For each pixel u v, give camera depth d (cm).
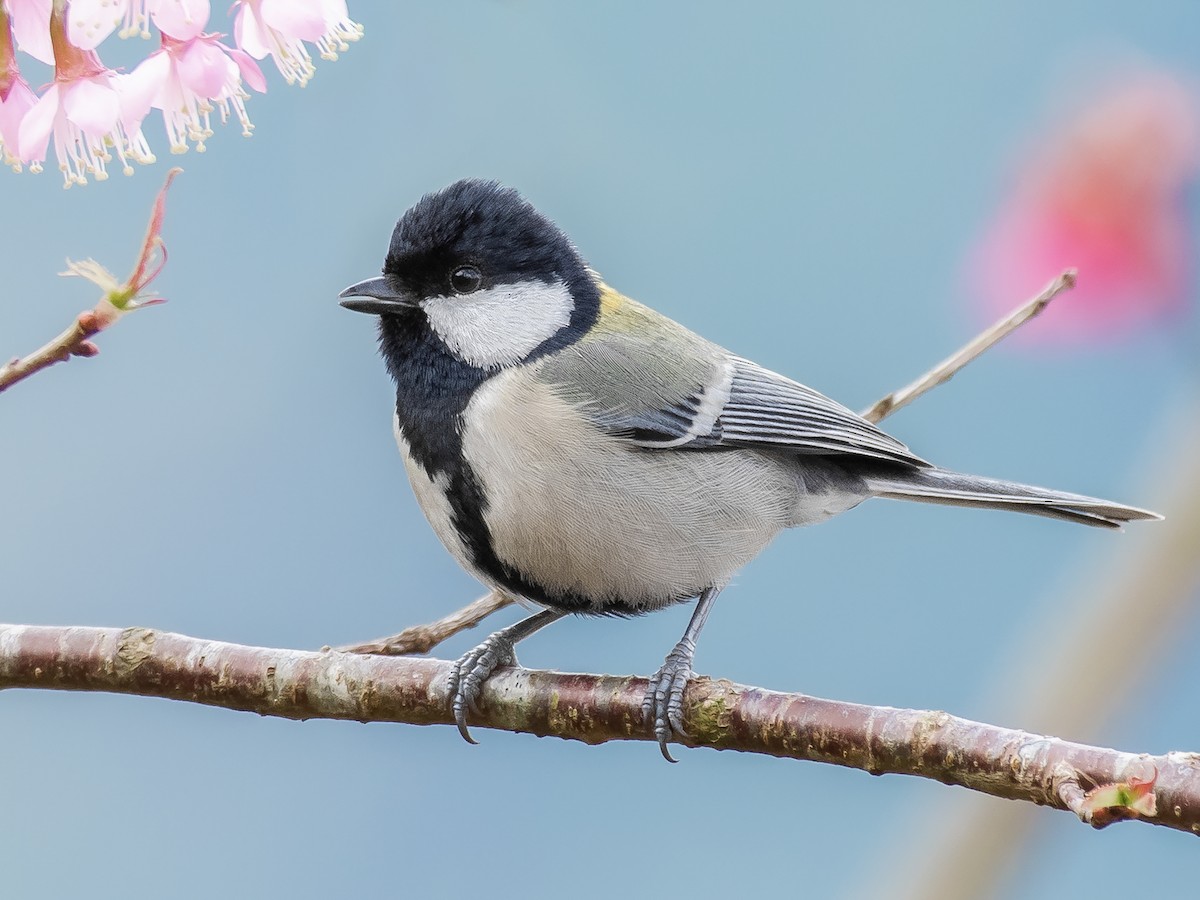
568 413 323
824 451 325
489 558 323
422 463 323
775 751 319
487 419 323
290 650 320
